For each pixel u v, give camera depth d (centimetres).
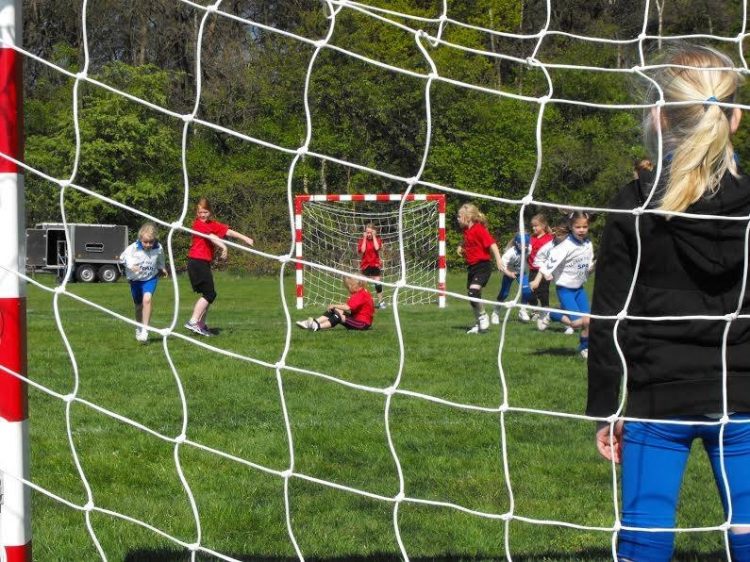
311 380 898
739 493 274
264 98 3366
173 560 419
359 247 1939
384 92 3123
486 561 418
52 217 3497
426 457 602
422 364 1023
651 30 1759
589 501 510
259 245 3234
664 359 272
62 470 565
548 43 2848
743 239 271
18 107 294
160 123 3531
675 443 276
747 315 271
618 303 279
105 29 3412
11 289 296
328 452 617
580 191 3155
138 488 536
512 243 1526
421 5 3039
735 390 269
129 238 3612
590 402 285
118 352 1098
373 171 284
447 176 3281
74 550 430
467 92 3133
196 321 1280
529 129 3123
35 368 962
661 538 276
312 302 2150
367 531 461
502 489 531
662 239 272
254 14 3275
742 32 346
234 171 3481
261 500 512
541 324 1409
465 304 2036
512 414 737
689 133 273
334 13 299
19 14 294
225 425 695
